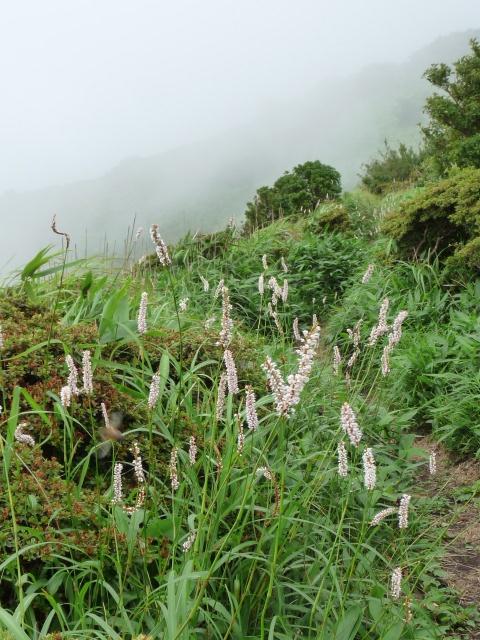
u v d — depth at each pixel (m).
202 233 9.67
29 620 2.41
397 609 2.77
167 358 3.61
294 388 2.06
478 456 4.27
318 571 2.89
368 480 2.12
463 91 13.14
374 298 6.85
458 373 5.17
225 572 2.59
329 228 11.50
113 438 2.71
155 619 2.49
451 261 6.63
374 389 5.41
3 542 2.46
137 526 2.50
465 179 7.12
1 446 2.51
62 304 4.70
